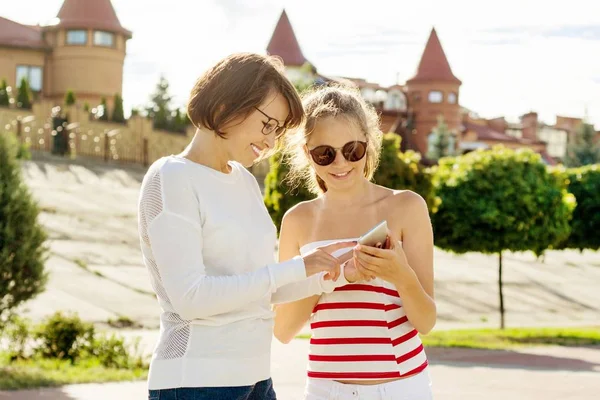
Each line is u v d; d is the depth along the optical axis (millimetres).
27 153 20734
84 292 16312
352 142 3170
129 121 39938
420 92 64188
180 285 2555
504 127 83625
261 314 2771
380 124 3432
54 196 26000
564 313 22578
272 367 10320
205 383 2611
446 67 64500
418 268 3205
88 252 19812
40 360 10180
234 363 2656
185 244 2584
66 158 35781
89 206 25391
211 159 2738
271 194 13867
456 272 25766
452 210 16188
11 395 7895
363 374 3086
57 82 55875
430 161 54594
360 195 3301
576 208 21438
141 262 19766
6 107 38844
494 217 15914
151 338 12758
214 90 2627
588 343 14797
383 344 3096
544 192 16266
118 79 56812
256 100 2613
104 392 8203
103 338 10781
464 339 15016
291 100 2697
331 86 3346
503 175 16078
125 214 25031
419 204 3238
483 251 16406
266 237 2822
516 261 29797
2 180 9672
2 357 10203
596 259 33156
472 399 8250
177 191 2607
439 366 11102
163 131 40906
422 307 3016
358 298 3115
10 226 9648
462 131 73625
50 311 14500
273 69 2668
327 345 3154
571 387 9195
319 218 3334
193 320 2633
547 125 96812
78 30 55562
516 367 11117
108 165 36031
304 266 2686
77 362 10242
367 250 2865
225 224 2680
